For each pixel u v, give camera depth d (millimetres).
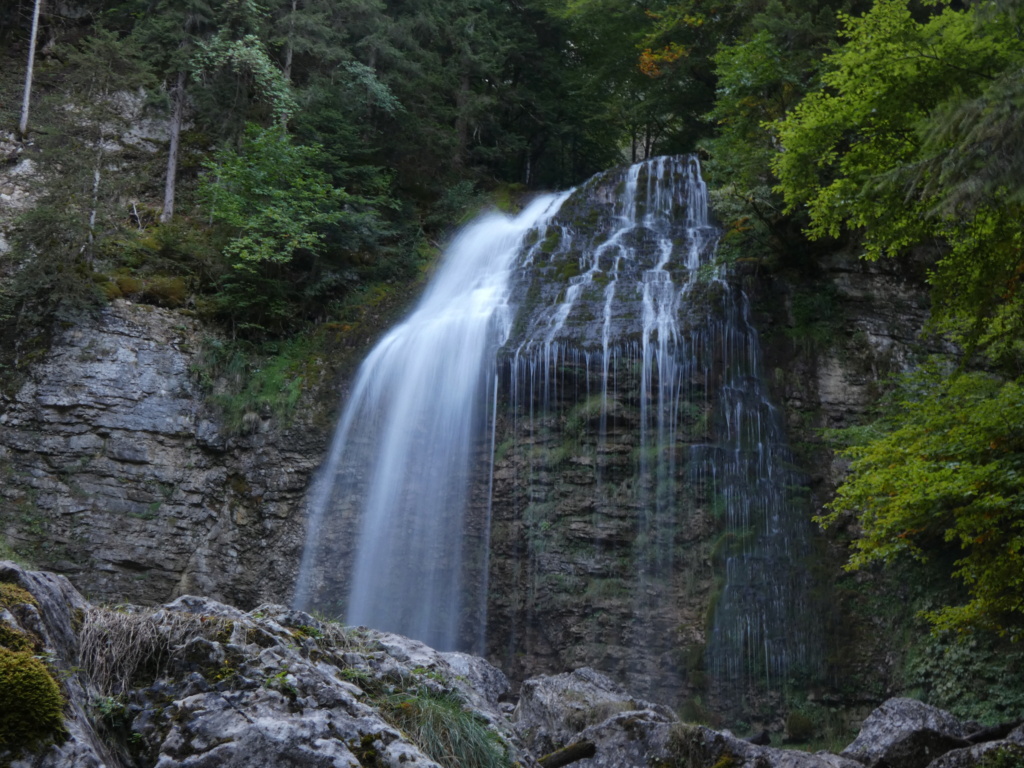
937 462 13102
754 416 20844
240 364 23219
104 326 22016
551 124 37094
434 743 5812
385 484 21797
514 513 20500
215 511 21719
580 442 20547
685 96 34875
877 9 13172
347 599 21016
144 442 21500
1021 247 11828
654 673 18547
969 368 21484
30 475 20453
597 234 26328
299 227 24828
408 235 28953
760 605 18859
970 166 10078
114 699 4945
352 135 28719
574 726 10109
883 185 11117
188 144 28688
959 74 12688
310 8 29922
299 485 21953
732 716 18016
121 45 26453
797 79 23266
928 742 10742
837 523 20047
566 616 19328
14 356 21281
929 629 18094
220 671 5156
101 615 5293
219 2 29156
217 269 24562
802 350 21797
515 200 30516
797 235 22812
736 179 23516
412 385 22500
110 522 20672
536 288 23969
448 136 31094
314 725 4914
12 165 26531
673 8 31062
